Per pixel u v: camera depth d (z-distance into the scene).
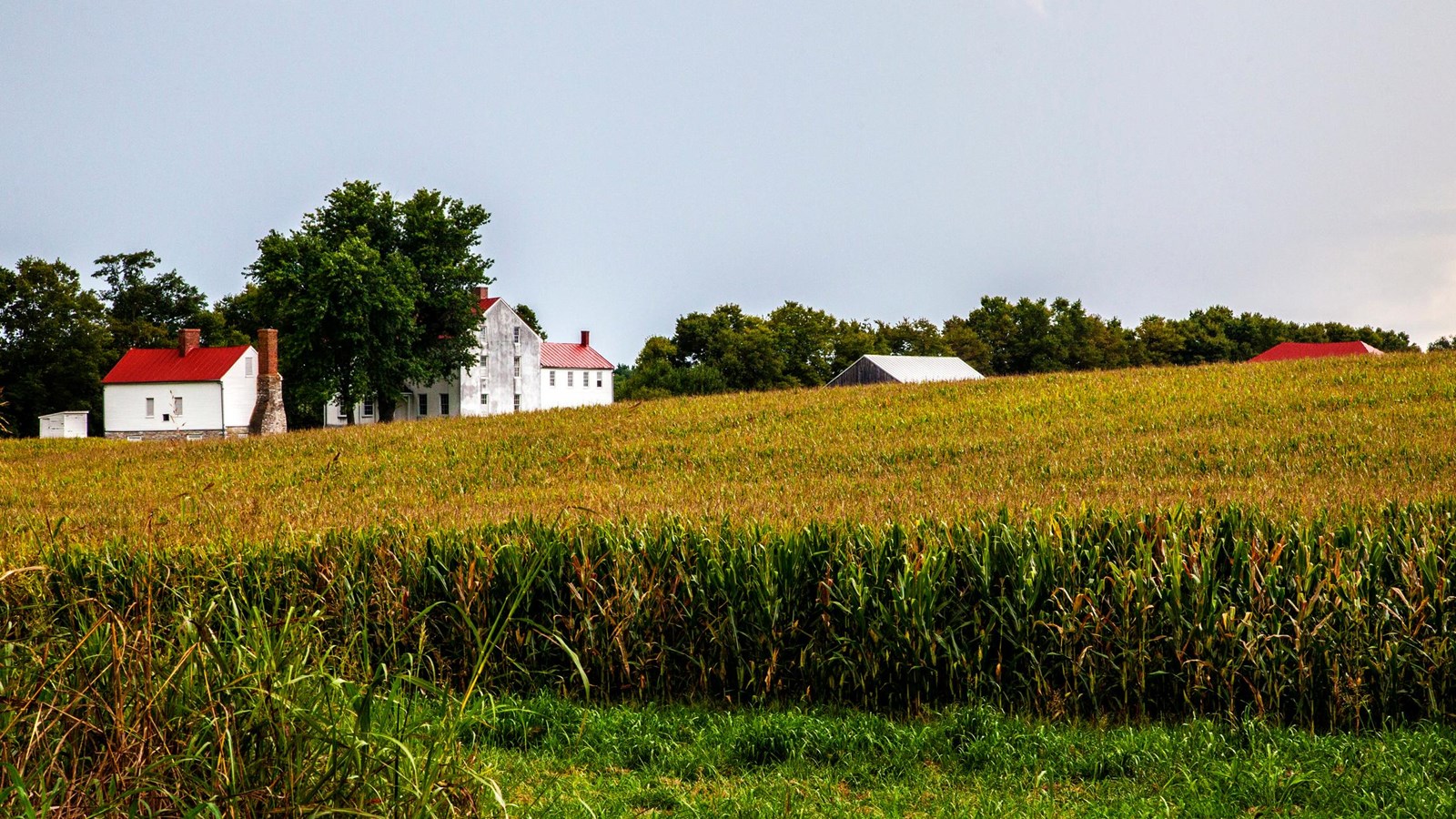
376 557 17.20
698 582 16.05
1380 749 12.34
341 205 94.81
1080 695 14.57
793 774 12.19
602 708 15.32
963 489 26.97
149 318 149.12
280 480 40.56
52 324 125.00
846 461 37.69
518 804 10.25
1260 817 10.41
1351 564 14.45
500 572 16.39
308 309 85.81
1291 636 13.88
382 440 49.09
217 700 6.98
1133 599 14.64
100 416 130.12
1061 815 10.60
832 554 15.95
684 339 183.75
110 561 16.53
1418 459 30.78
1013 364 191.00
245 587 16.42
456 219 99.19
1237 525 15.91
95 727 6.83
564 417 52.72
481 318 101.25
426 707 8.02
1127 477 29.39
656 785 11.84
